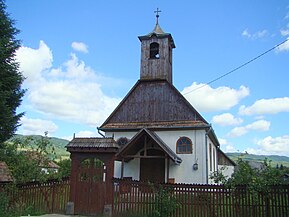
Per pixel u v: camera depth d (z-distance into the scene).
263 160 11.41
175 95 23.39
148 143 21.02
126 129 23.12
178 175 21.30
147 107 23.80
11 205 12.61
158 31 26.03
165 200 10.98
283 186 9.86
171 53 26.36
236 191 10.41
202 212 10.64
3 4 14.84
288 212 9.67
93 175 12.25
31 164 14.60
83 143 12.54
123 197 11.66
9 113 13.46
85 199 12.07
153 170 22.06
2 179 12.85
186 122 22.33
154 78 24.38
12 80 14.11
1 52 13.59
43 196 12.63
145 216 11.11
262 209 10.00
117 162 23.09
